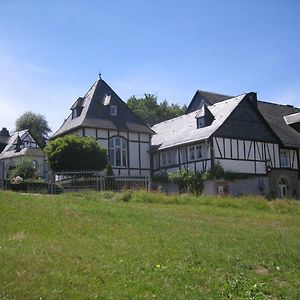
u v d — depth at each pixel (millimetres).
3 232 12117
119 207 18062
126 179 28094
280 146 39969
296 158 41312
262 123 39031
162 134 43125
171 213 18766
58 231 12758
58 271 9172
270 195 36281
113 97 39844
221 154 35750
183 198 23781
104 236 12734
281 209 23797
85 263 9922
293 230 17406
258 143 38250
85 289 8500
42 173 47781
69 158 30031
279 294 9797
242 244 13711
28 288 8195
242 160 36844
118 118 39312
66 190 26984
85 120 37188
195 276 10109
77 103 39125
